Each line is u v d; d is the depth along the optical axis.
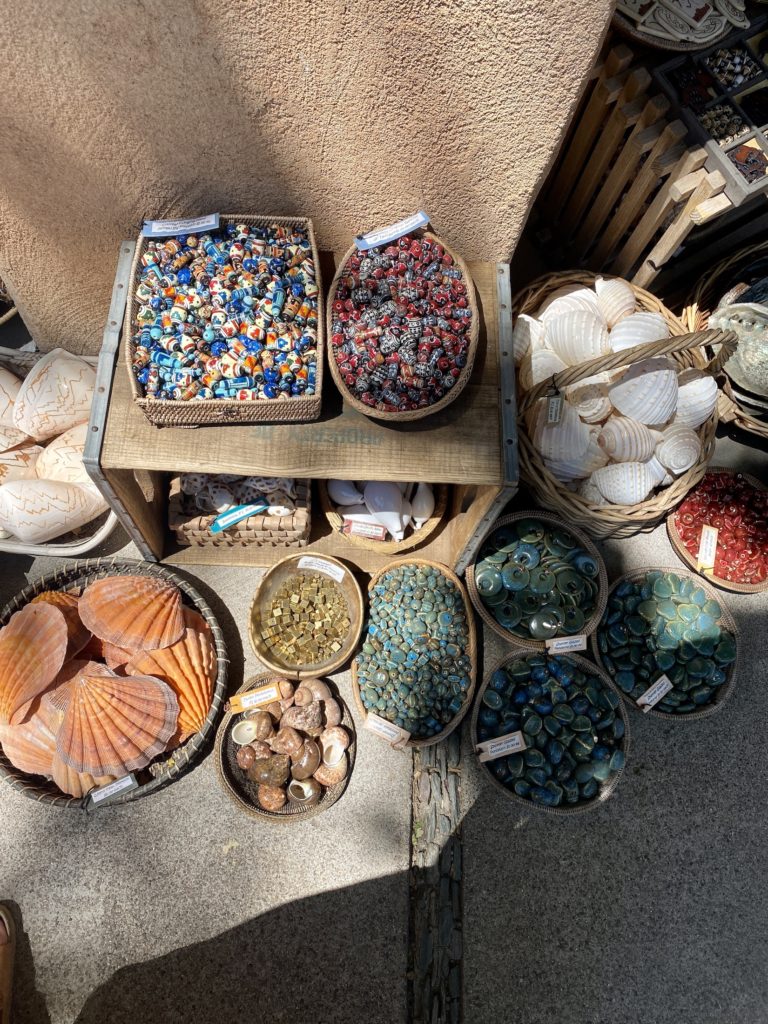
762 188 1.69
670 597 1.88
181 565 1.99
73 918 1.65
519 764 1.71
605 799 1.73
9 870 1.68
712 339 1.53
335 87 1.30
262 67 1.26
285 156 1.47
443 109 1.35
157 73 1.25
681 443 1.76
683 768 1.88
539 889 1.74
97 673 1.64
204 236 1.52
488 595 1.85
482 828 1.79
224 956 1.64
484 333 1.63
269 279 1.46
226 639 1.93
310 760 1.67
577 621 1.82
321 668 1.76
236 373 1.41
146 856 1.71
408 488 1.93
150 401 1.37
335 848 1.75
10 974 1.56
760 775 1.89
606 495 1.79
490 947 1.68
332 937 1.67
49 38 1.16
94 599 1.68
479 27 1.17
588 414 1.77
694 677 1.80
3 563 1.99
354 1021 1.60
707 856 1.80
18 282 1.73
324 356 1.54
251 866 1.72
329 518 1.87
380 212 1.64
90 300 1.82
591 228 2.20
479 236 1.68
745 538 1.93
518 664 1.80
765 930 1.75
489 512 1.61
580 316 1.78
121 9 1.12
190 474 1.80
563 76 1.25
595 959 1.69
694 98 1.74
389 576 1.86
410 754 1.84
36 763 1.61
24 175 1.43
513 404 1.55
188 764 1.69
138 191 1.51
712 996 1.68
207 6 1.13
